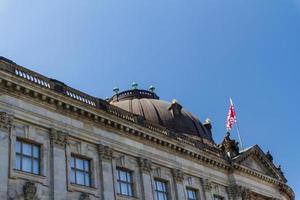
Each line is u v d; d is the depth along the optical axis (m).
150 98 80.25
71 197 41.34
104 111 47.31
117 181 47.50
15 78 39.66
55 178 40.44
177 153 56.59
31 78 42.53
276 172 73.44
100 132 47.09
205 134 75.62
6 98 39.16
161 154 54.09
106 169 46.03
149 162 51.62
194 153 58.47
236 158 65.19
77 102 44.66
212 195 59.66
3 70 38.91
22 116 39.97
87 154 45.09
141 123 53.03
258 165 71.38
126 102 74.38
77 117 45.09
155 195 51.41
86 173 44.72
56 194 39.88
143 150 51.59
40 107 41.91
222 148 67.06
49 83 43.97
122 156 48.97
